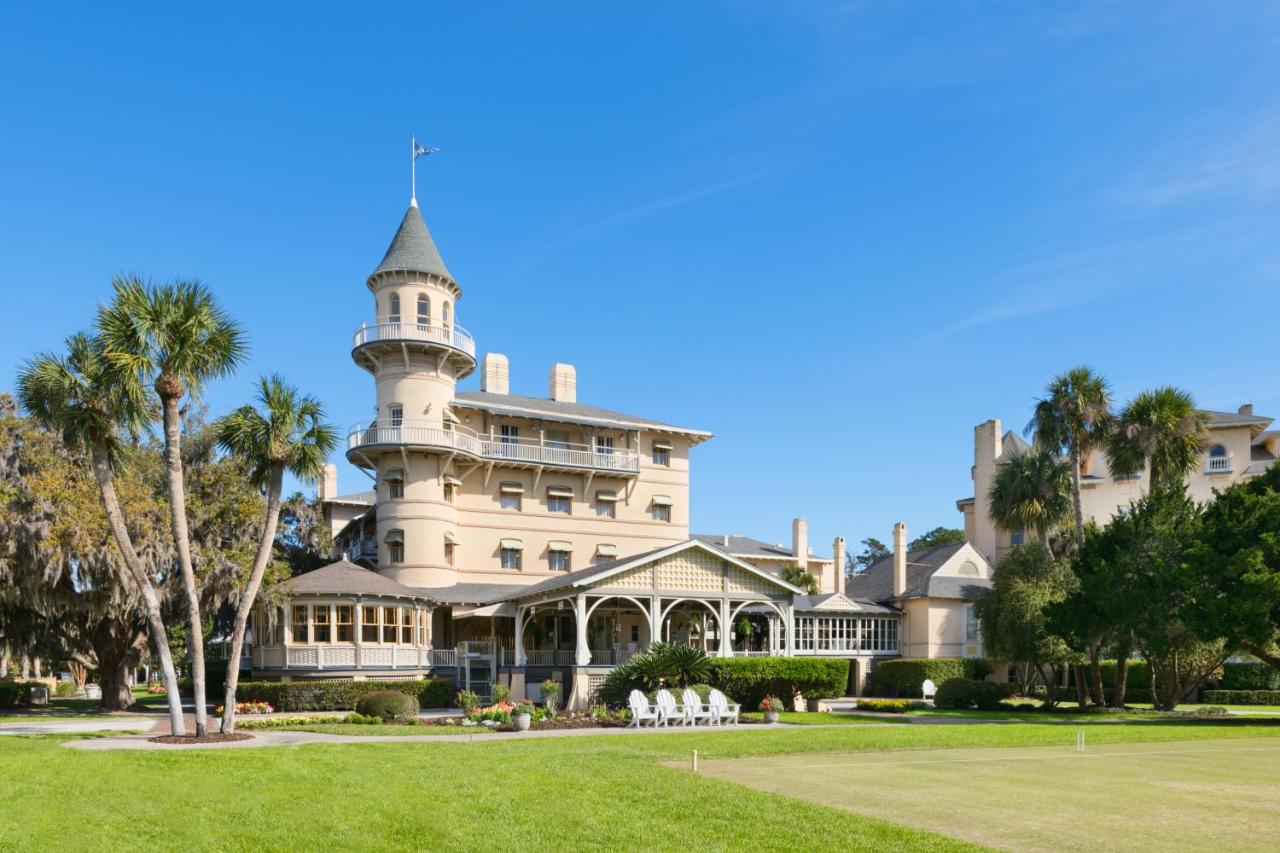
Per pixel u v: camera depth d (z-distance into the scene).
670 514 58.22
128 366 21.59
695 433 59.00
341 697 38.91
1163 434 42.50
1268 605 31.52
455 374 51.84
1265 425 61.47
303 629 41.66
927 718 34.66
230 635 53.19
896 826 12.42
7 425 33.91
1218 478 60.84
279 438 24.78
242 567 38.66
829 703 45.81
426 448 48.22
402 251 50.00
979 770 18.31
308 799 14.23
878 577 63.03
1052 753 21.58
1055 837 12.01
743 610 48.69
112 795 14.38
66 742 22.00
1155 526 36.84
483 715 29.56
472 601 46.78
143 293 22.48
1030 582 43.59
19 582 33.75
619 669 35.28
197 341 22.89
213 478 39.50
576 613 38.66
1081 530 43.22
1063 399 43.28
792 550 67.00
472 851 11.48
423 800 14.16
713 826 12.53
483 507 52.09
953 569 57.78
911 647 56.09
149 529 34.84
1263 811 13.97
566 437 55.38
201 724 23.36
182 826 12.66
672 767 17.89
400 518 48.59
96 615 36.22
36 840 11.88
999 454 65.50
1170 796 15.29
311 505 51.47
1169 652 37.78
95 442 23.23
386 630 43.53
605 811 13.43
